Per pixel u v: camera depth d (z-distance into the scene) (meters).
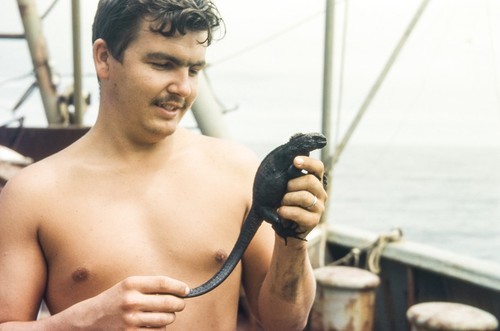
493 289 4.02
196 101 5.05
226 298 2.02
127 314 1.70
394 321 4.70
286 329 2.03
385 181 55.94
